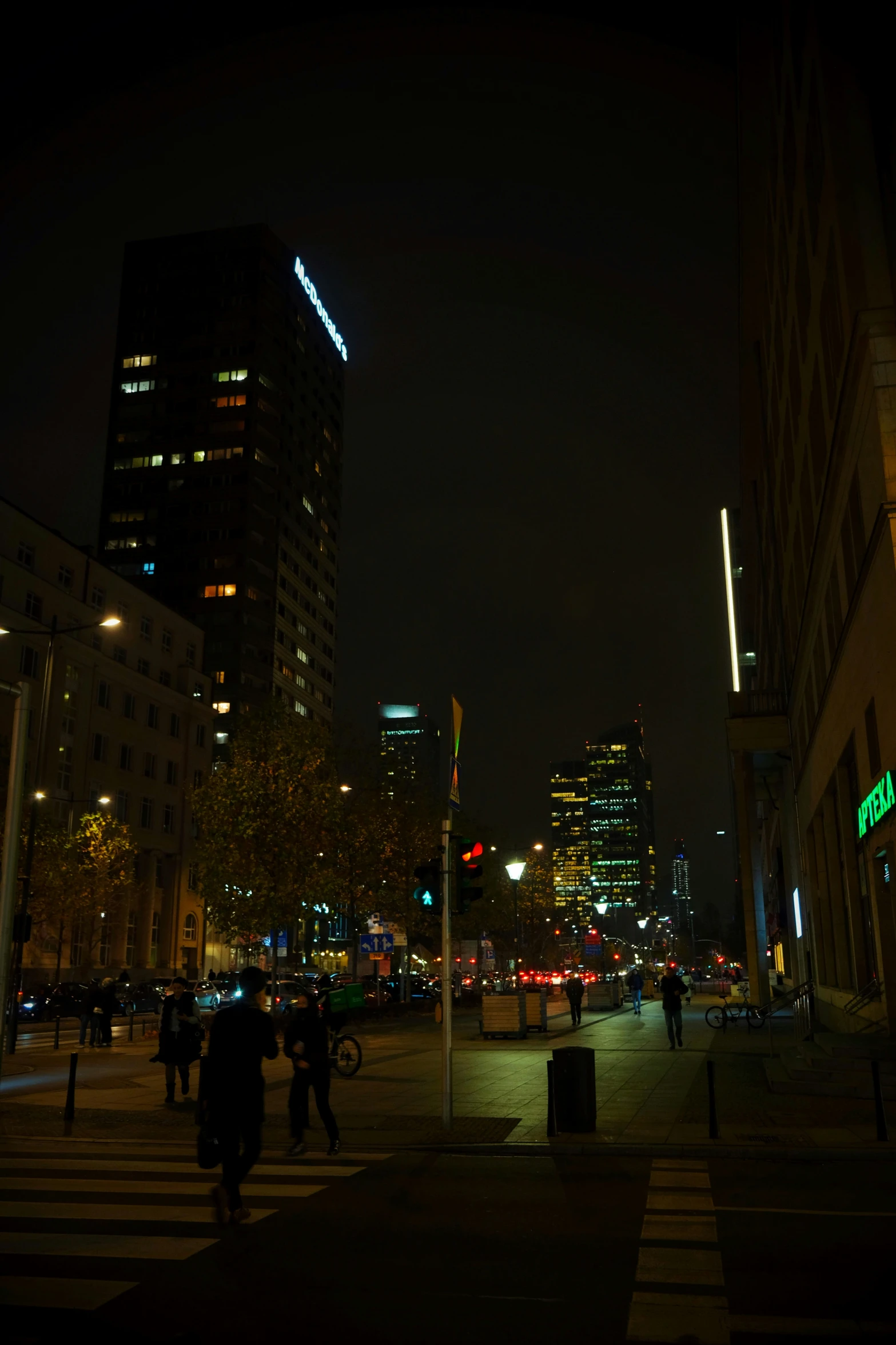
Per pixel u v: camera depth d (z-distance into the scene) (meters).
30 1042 32.06
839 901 31.86
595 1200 9.44
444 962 13.86
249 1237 7.98
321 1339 5.72
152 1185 10.10
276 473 119.62
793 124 28.31
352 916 49.38
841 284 21.14
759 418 50.41
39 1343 5.35
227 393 118.69
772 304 40.03
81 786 64.88
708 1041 28.94
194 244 125.38
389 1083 19.12
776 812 62.75
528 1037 30.19
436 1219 8.66
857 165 21.27
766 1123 13.88
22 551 61.94
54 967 58.91
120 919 67.06
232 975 50.44
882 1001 23.14
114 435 119.75
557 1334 5.82
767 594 62.06
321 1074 11.94
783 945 63.66
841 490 24.05
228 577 111.50
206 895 40.28
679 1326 5.96
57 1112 15.38
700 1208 9.09
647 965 113.38
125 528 116.12
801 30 25.30
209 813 40.03
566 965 109.94
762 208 39.59
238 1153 8.51
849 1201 9.38
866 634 22.34
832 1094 17.02
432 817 52.94
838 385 22.41
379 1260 7.34
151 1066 23.14
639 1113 14.95
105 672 68.69
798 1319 6.09
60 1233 8.08
